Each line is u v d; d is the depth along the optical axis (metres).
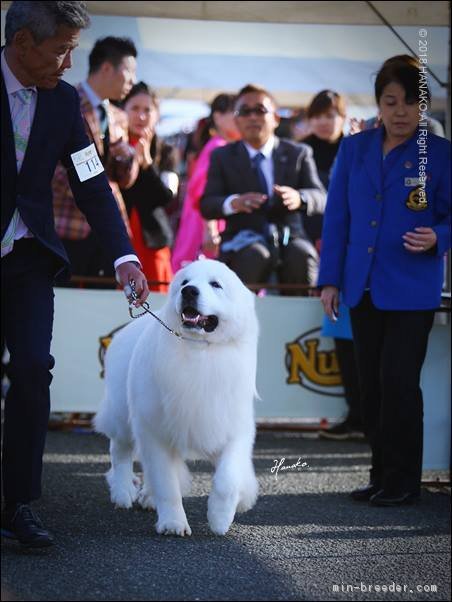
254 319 5.07
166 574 4.27
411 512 5.66
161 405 4.92
